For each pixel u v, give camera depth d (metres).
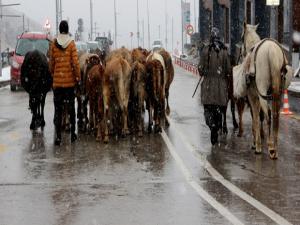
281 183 11.64
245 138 17.25
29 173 12.69
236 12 55.59
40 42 36.88
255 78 13.82
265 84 13.65
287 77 14.22
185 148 15.66
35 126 19.14
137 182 11.80
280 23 51.66
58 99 16.30
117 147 15.78
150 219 9.38
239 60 17.00
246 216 9.48
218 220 9.28
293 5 46.12
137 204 10.23
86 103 18.36
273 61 13.38
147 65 17.86
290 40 46.62
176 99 29.28
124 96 16.83
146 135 17.88
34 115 19.05
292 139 17.19
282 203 10.21
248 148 15.62
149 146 15.92
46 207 10.09
